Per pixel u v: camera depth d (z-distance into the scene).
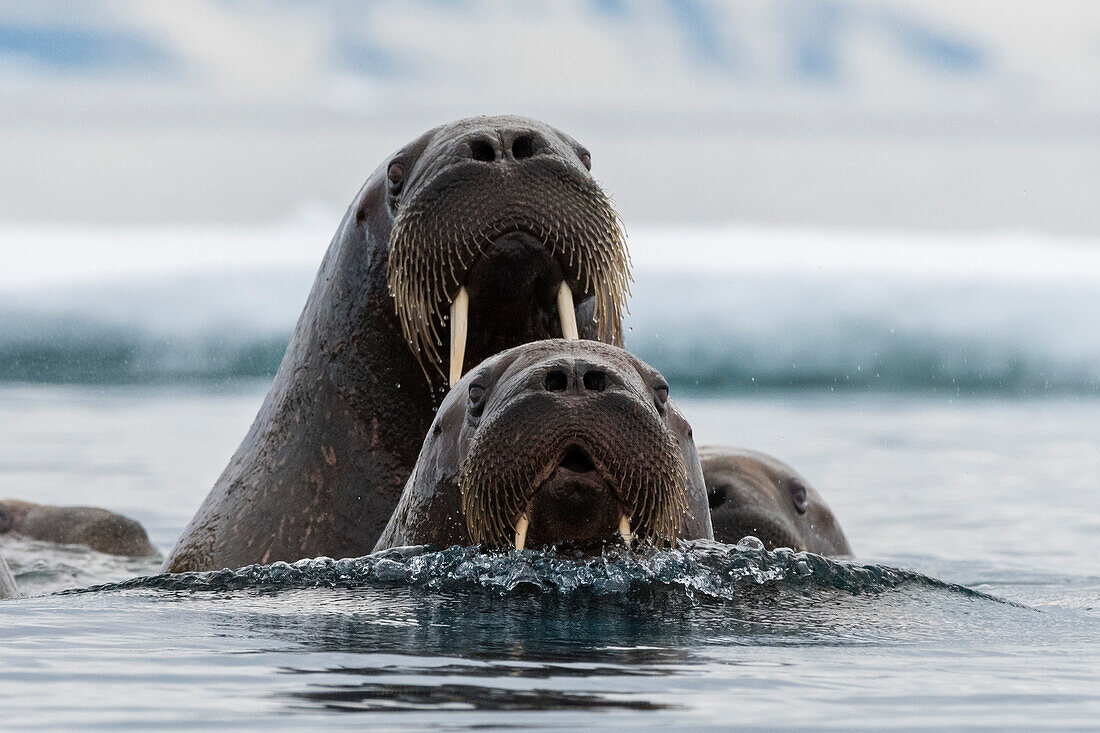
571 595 14.90
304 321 20.50
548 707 10.33
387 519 18.81
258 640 12.77
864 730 10.04
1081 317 69.81
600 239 17.61
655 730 9.81
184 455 42.84
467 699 10.53
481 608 14.29
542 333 18.22
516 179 17.25
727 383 66.19
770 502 24.00
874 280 73.38
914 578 17.17
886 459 41.84
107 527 29.97
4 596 18.53
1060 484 37.59
